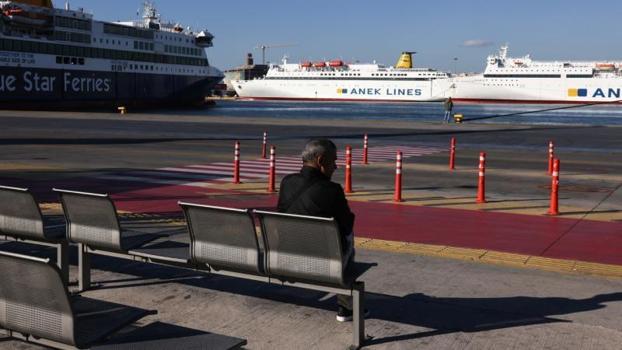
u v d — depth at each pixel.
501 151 26.14
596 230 9.82
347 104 166.75
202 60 128.62
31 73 91.50
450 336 5.28
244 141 30.03
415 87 167.25
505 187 15.17
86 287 6.52
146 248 6.17
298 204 5.23
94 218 6.20
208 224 5.48
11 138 29.64
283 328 5.49
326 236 4.86
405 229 9.80
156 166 19.08
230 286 6.72
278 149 25.72
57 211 10.78
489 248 8.49
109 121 46.69
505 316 5.75
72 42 97.88
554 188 11.32
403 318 5.71
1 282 4.14
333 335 5.33
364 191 14.22
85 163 19.59
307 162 5.43
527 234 9.47
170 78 119.69
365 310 5.72
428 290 6.54
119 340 4.16
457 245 8.67
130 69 109.81
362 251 8.23
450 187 15.07
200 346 4.09
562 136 35.72
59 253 6.50
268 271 5.23
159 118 50.56
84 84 100.75
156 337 4.23
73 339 3.91
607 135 36.72
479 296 6.34
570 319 5.66
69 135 32.56
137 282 6.84
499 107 143.75
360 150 25.98
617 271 7.32
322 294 6.46
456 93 163.00
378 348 5.04
